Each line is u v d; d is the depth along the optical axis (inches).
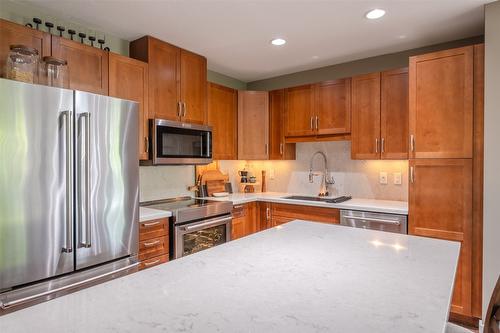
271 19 98.3
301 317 30.0
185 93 123.4
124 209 85.9
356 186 140.5
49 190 69.8
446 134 98.2
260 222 143.8
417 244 56.5
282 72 155.0
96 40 106.0
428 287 37.3
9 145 64.3
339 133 132.0
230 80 163.0
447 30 105.8
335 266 44.7
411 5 89.1
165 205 119.3
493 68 87.6
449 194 97.9
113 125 83.0
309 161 153.7
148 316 30.2
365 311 31.3
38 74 80.4
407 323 29.0
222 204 123.4
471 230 94.3
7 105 64.0
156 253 100.1
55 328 28.0
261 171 168.9
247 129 152.9
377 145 121.3
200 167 147.3
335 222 121.6
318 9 91.5
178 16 96.0
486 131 88.8
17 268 65.7
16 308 65.4
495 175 87.6
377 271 42.8
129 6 89.7
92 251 78.1
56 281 71.6
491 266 88.3
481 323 91.5
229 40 114.4
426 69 101.5
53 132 70.4
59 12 93.2
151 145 110.5
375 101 122.0
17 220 65.5
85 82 92.7
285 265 45.1
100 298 34.5
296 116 144.5
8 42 77.0
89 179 76.4
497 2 86.6
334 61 137.9
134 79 105.4
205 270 43.2
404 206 113.7
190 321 29.3
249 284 38.2
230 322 29.1
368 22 100.1
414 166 103.7
